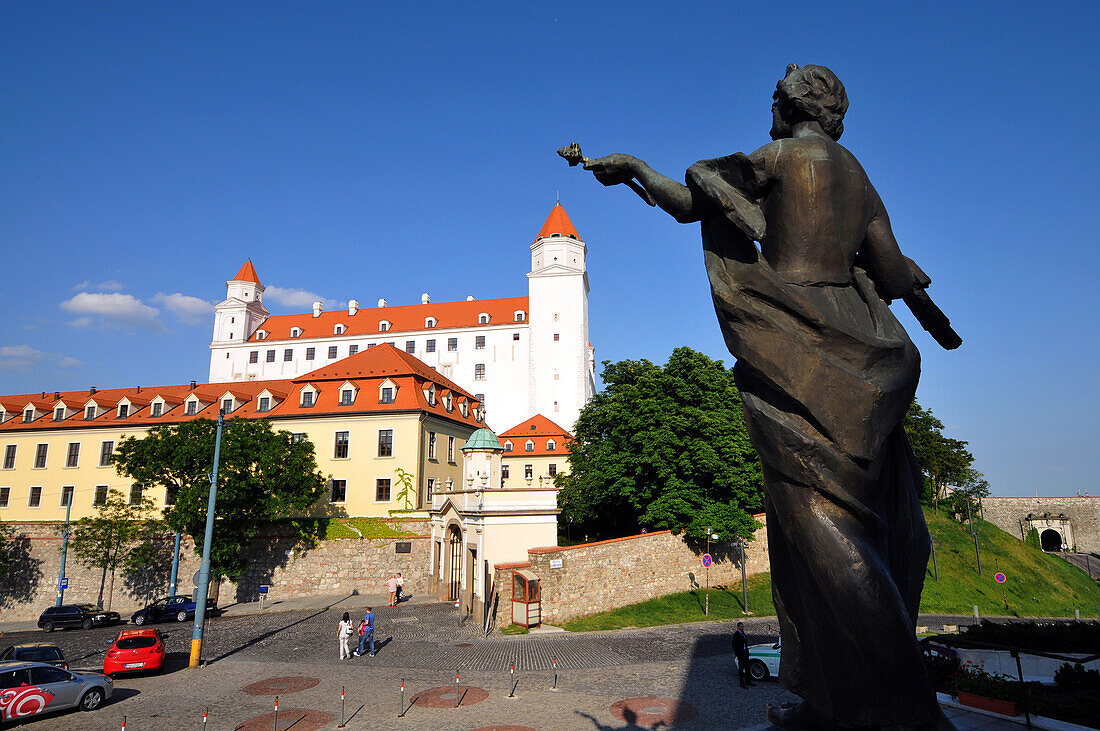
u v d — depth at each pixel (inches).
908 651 196.9
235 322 4153.5
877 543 215.9
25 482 2476.6
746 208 225.1
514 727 559.2
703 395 1481.3
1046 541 2989.7
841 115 247.6
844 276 233.1
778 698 656.4
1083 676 506.6
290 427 2190.0
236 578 1653.5
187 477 1594.5
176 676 808.9
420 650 947.3
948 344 278.7
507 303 4003.4
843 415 214.1
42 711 618.8
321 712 621.9
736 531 1375.5
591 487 1684.3
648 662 848.3
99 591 1706.4
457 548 1510.8
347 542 1678.2
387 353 2359.7
